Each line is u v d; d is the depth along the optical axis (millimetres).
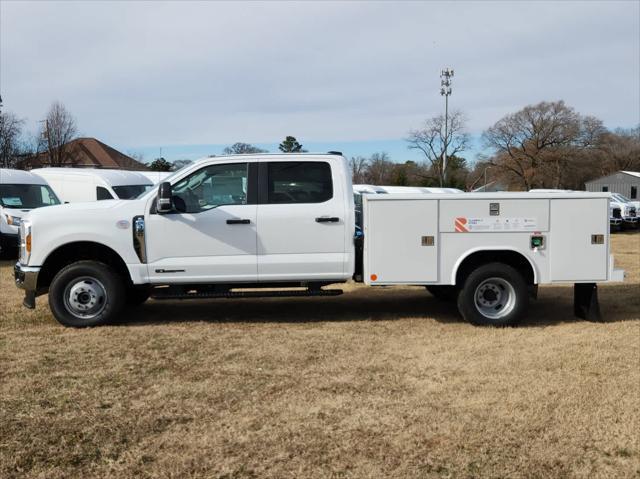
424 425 4113
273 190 6949
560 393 4660
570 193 6914
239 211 6879
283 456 3688
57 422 4184
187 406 4488
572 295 9312
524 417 4215
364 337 6508
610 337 6395
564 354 5719
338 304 8578
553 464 3582
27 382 4988
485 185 69625
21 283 6941
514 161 66250
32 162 45906
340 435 3977
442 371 5262
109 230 6855
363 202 6930
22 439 3912
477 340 6336
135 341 6312
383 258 6887
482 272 6934
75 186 18156
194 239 6867
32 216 6934
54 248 6867
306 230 6902
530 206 6895
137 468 3549
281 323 7262
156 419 4242
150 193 6996
